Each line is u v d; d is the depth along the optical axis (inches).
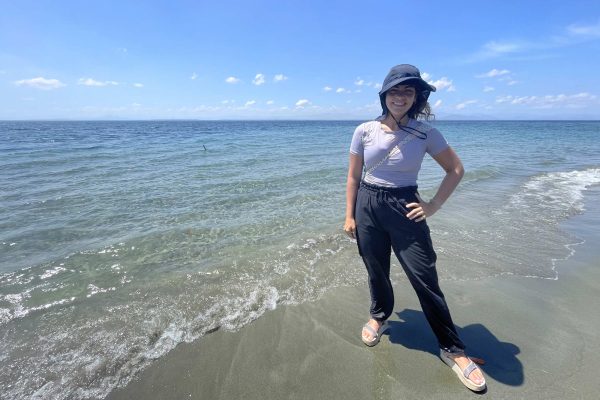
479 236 210.7
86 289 151.0
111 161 524.1
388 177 94.3
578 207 276.7
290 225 234.1
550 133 1643.7
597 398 89.4
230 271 167.6
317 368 103.0
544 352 107.6
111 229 223.8
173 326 124.3
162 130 2128.4
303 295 145.3
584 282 153.1
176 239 208.5
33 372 102.6
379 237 101.6
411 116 93.0
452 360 100.7
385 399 91.3
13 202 280.7
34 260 179.0
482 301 137.9
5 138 1108.5
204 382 98.5
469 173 423.8
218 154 646.5
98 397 94.0
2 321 127.6
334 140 1133.7
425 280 95.7
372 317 118.7
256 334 119.5
